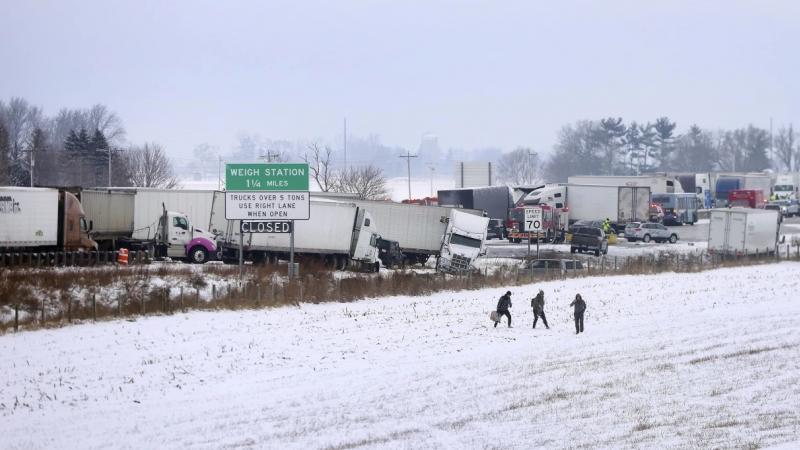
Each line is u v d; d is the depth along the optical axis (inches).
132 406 1961.1
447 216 4879.4
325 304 3447.3
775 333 2896.2
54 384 2123.5
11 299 3002.0
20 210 3900.1
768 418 1905.8
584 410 1964.8
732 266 5007.4
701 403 2025.1
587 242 5595.5
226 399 2025.1
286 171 3774.6
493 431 1806.1
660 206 7785.4
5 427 1796.3
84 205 4367.6
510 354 2559.1
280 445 1696.6
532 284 4175.7
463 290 3949.3
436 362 2437.3
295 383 2185.0
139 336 2682.1
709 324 3075.8
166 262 4298.7
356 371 2317.9
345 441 1727.4
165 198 4547.2
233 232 4308.6
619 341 2768.2
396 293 3757.4
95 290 3243.1
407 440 1740.9
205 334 2751.0
